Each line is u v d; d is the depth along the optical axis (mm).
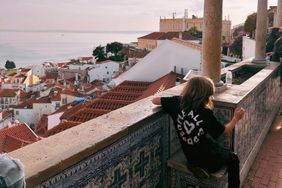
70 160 2010
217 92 4059
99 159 2348
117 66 61031
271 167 4887
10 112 46969
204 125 2805
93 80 60531
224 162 3031
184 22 83625
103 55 73750
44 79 76312
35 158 1976
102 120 2828
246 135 4527
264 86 5770
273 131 6512
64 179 2006
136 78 18906
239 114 2941
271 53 9062
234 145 3828
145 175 3111
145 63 18641
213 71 4078
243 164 4496
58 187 1962
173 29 85875
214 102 3688
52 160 1947
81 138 2344
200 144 2893
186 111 2869
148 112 3102
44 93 56062
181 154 3672
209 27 3988
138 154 2939
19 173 1351
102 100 14047
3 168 1313
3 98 57219
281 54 7996
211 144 2986
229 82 5406
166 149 3506
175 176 3580
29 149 2125
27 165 1867
